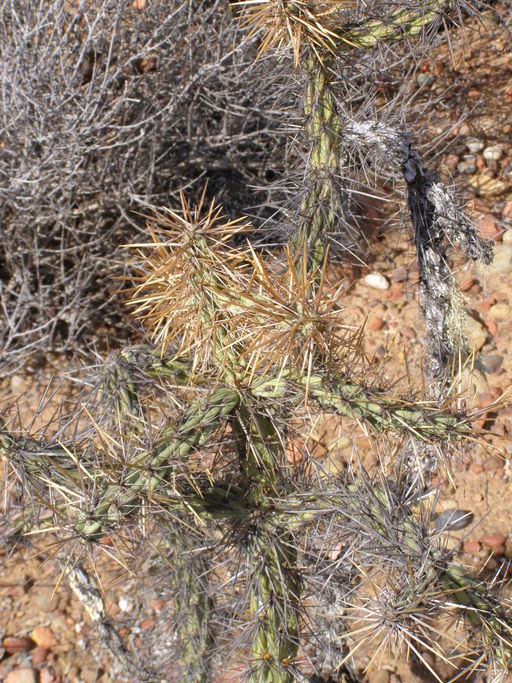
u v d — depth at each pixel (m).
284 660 0.64
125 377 0.68
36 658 0.89
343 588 0.74
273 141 1.25
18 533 0.62
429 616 0.58
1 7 1.11
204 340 0.58
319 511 0.61
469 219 0.72
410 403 0.57
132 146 1.13
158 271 0.56
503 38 1.48
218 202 1.25
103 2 1.12
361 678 0.81
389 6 0.72
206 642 0.79
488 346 1.08
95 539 0.54
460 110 1.40
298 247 0.72
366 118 0.82
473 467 0.97
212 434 0.60
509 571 0.89
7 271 1.21
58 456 0.59
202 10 1.26
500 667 0.60
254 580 0.63
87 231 1.17
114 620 0.90
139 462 0.55
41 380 1.11
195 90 1.19
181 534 0.72
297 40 0.64
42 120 1.06
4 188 1.10
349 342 0.57
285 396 0.59
